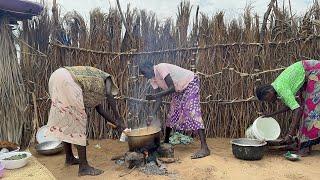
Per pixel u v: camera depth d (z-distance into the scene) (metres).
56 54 6.02
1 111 5.31
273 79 6.27
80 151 4.29
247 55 6.22
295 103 4.96
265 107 6.32
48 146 5.49
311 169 4.53
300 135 5.21
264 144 4.89
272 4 6.14
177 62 6.23
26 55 5.82
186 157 4.93
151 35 6.21
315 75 5.04
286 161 4.86
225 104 6.32
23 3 5.01
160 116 6.22
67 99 4.17
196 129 5.02
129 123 6.32
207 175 4.23
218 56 6.22
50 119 4.29
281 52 6.25
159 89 6.00
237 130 6.36
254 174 4.30
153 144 4.60
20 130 5.52
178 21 6.23
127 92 6.29
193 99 5.05
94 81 4.32
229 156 5.06
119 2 6.21
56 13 6.02
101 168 4.59
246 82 6.27
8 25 5.32
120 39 6.20
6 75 5.30
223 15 6.25
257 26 6.23
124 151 5.52
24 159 4.07
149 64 4.99
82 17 6.10
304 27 6.16
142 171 4.36
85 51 6.09
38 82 5.98
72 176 4.29
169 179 4.12
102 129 6.30
